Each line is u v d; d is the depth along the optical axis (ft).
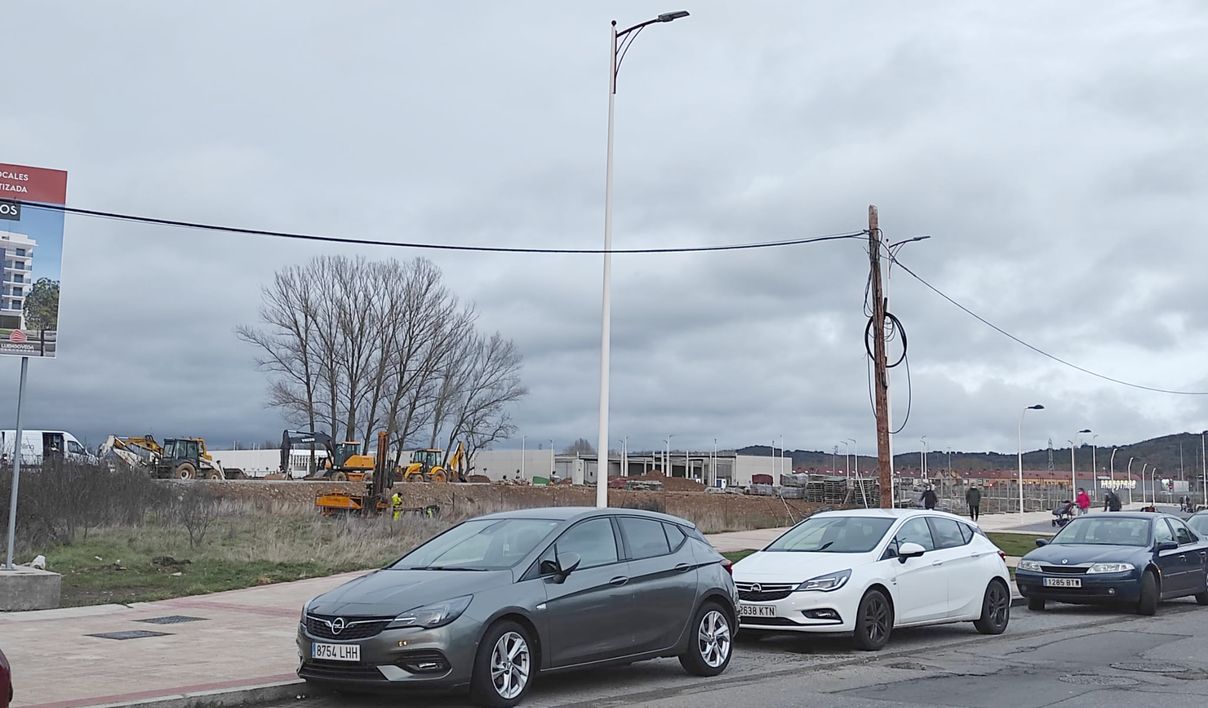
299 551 79.36
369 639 30.30
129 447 201.46
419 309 262.47
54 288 51.47
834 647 46.34
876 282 87.35
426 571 33.68
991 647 46.85
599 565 35.35
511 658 31.81
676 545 38.63
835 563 45.37
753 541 98.84
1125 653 44.96
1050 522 195.42
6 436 172.65
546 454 451.12
